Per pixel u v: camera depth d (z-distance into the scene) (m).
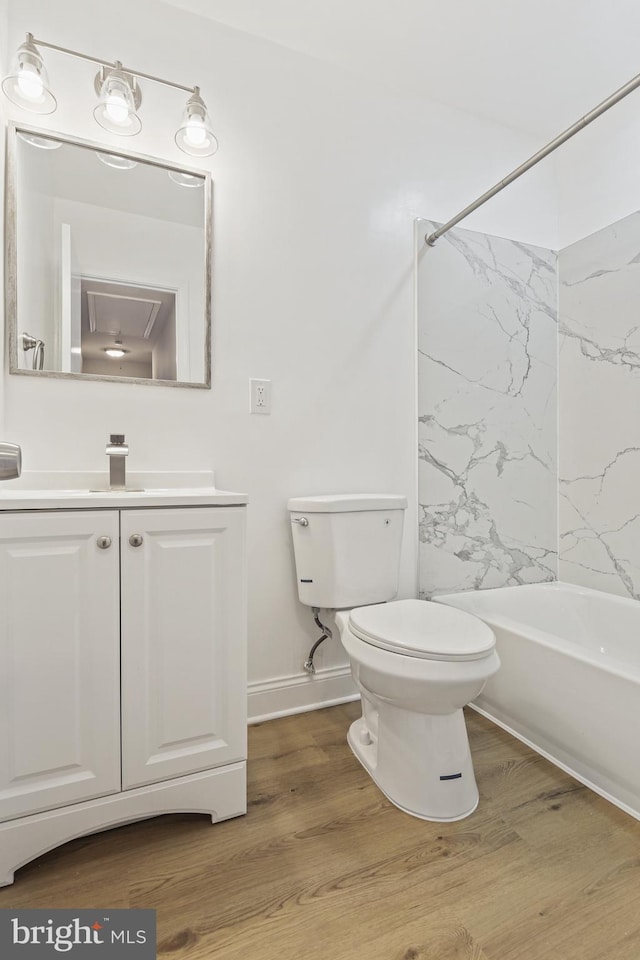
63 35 1.44
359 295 1.88
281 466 1.75
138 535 1.08
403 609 1.44
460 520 2.10
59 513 1.01
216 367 1.64
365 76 1.89
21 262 1.39
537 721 1.51
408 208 1.98
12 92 1.27
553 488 2.30
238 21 1.65
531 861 1.07
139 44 1.53
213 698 1.16
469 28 1.70
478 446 2.13
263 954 0.86
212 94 1.63
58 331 1.43
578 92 2.01
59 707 1.02
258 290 1.70
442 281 2.04
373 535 1.67
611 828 1.17
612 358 2.05
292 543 1.76
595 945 0.88
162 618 1.11
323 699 1.81
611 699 1.26
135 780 1.09
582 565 2.19
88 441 1.47
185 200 1.59
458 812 1.21
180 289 1.58
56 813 1.03
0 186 1.35
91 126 1.47
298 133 1.77
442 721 1.24
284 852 1.10
